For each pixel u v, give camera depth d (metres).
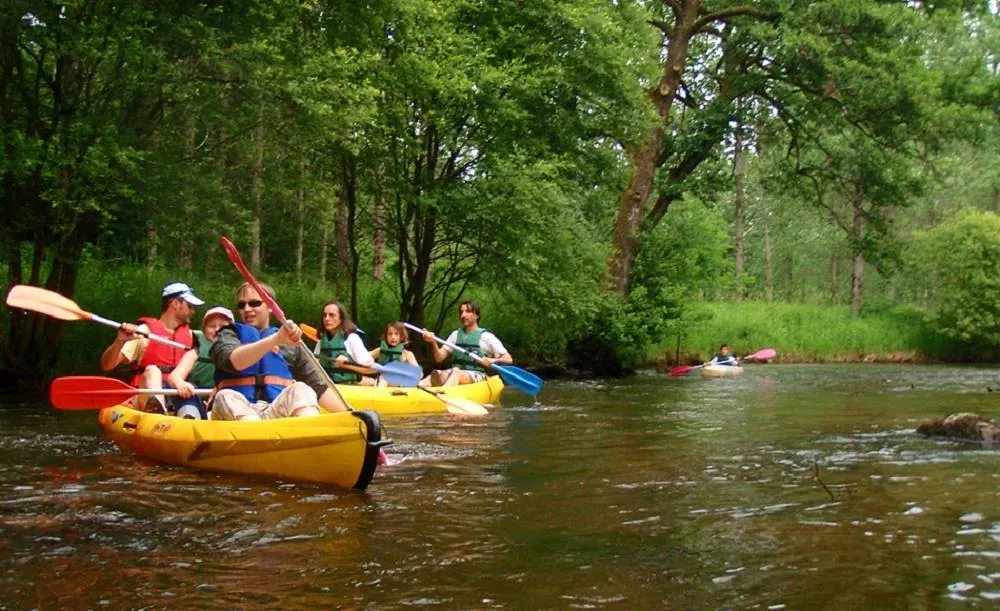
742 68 21.75
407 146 14.65
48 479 5.14
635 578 3.22
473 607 2.93
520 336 18.61
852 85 19.94
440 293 18.80
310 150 14.77
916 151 21.88
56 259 11.55
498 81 14.22
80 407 6.26
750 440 6.91
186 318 6.87
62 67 10.49
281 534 3.86
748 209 48.59
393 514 4.25
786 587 3.11
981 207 44.09
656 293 20.06
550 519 4.13
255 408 5.72
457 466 5.62
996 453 6.04
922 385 14.96
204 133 12.98
